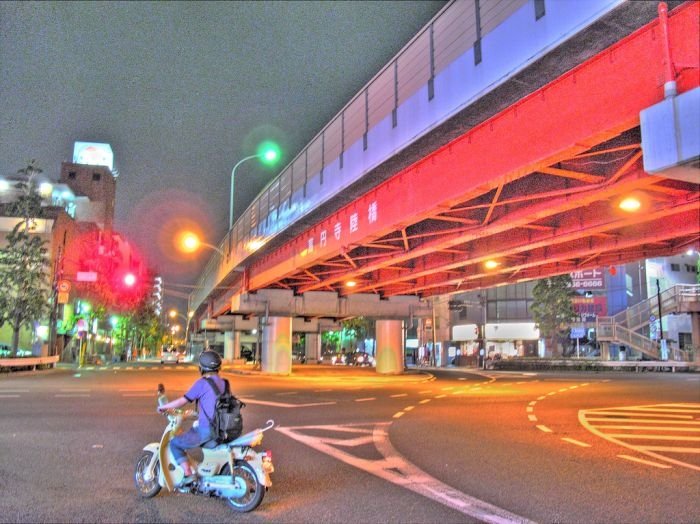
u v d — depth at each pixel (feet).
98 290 231.50
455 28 54.80
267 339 146.82
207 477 22.03
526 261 94.12
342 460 32.19
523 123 48.62
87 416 50.80
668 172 28.48
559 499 23.89
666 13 35.12
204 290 229.45
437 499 23.81
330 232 90.02
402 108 61.67
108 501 22.80
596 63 41.55
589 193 52.85
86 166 320.70
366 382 111.04
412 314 156.15
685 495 24.57
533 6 43.37
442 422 49.16
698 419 51.01
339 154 79.15
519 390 86.99
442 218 68.54
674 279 232.12
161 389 22.81
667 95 33.09
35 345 198.70
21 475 27.32
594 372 155.43
